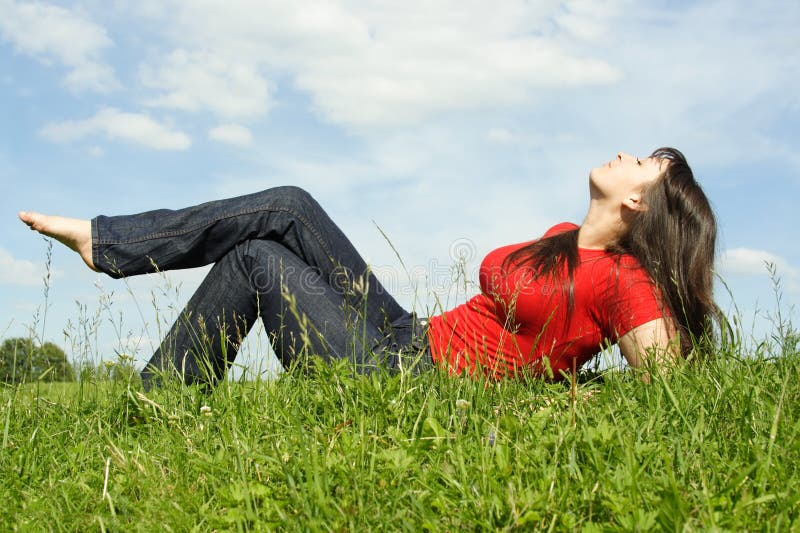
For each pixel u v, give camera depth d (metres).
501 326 2.97
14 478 2.12
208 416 2.42
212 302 3.16
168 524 1.76
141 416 2.61
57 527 1.80
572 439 1.94
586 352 2.95
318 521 1.62
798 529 1.52
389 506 1.73
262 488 1.79
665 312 2.77
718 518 1.56
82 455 2.30
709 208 2.87
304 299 3.06
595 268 2.84
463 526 1.65
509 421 2.07
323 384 2.49
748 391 2.28
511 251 3.07
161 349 3.12
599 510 1.65
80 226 3.17
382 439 2.10
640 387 2.46
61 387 3.09
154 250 3.17
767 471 1.71
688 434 2.06
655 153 2.94
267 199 3.19
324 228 3.23
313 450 1.92
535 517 1.58
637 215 2.89
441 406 2.33
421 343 3.06
